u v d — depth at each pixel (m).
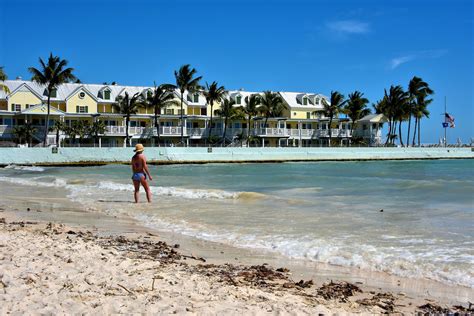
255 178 30.27
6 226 11.35
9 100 66.38
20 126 61.44
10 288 5.85
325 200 17.08
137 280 6.51
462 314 5.49
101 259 7.77
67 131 63.62
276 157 63.28
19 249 8.28
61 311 5.07
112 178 29.72
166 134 72.81
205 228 11.34
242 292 6.14
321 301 5.95
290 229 10.99
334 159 68.06
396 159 74.12
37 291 5.76
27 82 71.56
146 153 54.81
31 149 49.28
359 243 9.30
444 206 15.18
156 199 17.30
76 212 14.38
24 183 25.77
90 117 70.12
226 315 5.14
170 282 6.50
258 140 77.81
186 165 54.66
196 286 6.35
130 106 67.38
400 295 6.28
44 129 64.75
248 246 9.35
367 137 90.06
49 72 57.75
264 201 16.48
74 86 74.56
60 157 50.53
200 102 80.38
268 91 83.75
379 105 96.38
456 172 39.28
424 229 10.80
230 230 11.00
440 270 7.34
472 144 93.25
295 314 5.26
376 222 11.88
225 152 59.72
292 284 6.74
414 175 34.47
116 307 5.27
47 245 8.75
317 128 87.62
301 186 23.91
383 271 7.48
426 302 5.98
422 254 8.30
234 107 77.31
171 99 77.56
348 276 7.23
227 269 7.54
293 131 82.06
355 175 34.47
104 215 13.79
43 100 68.38
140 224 12.19
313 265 7.91
